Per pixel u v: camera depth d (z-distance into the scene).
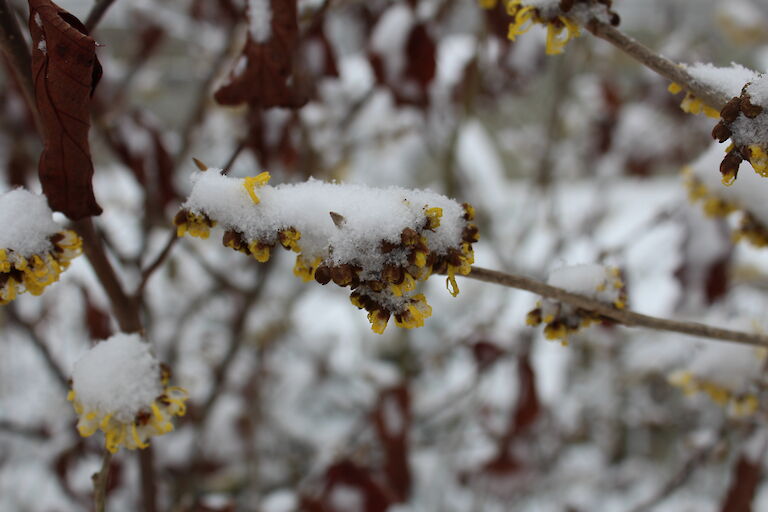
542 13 0.46
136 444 0.46
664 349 1.36
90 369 0.47
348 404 1.59
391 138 1.25
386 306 0.43
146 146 0.75
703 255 0.78
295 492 0.90
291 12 0.53
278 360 1.61
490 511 1.34
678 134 1.43
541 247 1.59
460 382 1.44
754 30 1.37
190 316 1.17
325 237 0.43
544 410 1.29
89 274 1.05
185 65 1.52
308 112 0.96
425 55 0.76
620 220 1.72
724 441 0.78
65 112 0.44
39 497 1.27
